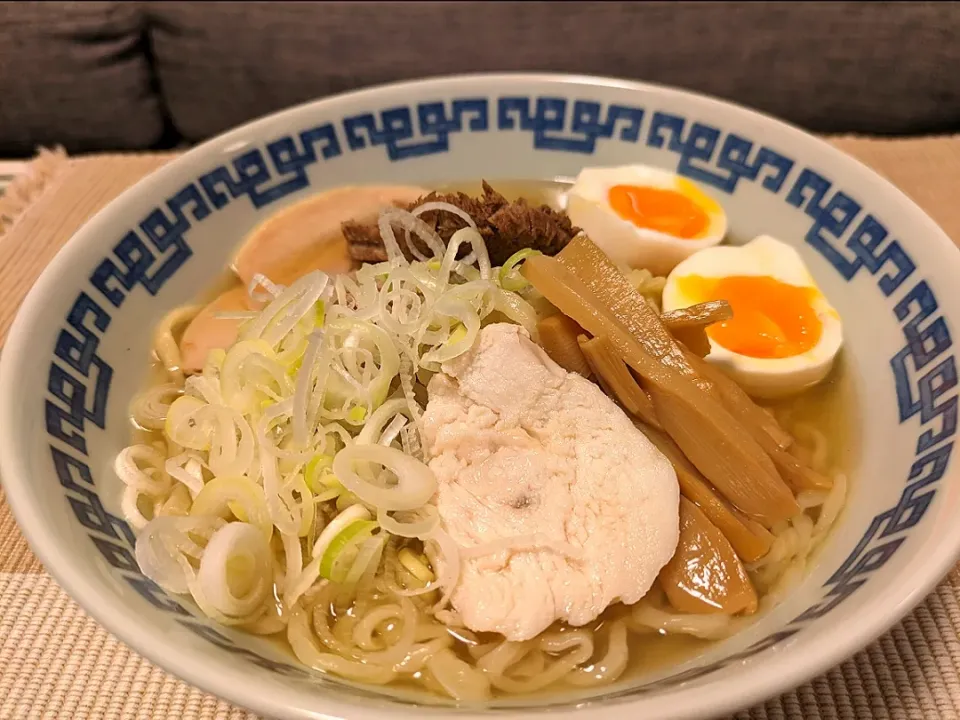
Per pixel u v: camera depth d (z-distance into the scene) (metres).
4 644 0.14
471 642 0.15
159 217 0.19
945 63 0.31
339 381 0.16
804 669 0.10
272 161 0.22
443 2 0.31
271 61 0.32
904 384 0.17
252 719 0.13
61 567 0.11
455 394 0.17
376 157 0.23
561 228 0.21
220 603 0.13
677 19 0.31
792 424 0.18
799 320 0.19
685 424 0.16
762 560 0.15
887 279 0.18
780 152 0.21
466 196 0.21
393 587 0.15
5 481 0.12
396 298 0.17
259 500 0.15
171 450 0.17
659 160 0.23
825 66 0.32
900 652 0.13
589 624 0.15
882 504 0.14
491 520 0.15
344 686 0.13
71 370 0.16
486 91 0.23
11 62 0.31
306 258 0.22
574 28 0.31
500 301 0.18
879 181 0.19
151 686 0.13
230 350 0.17
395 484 0.16
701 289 0.21
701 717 0.10
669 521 0.15
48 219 0.23
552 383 0.17
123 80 0.32
